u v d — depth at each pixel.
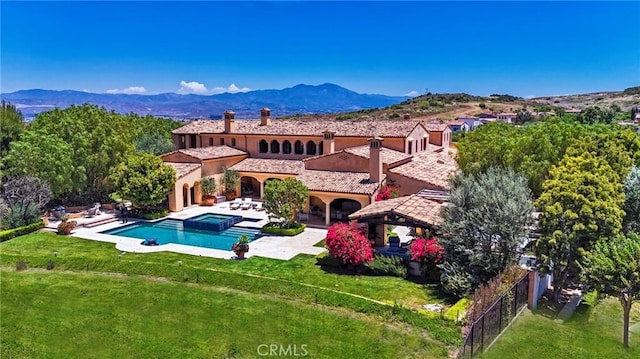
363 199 37.66
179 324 19.48
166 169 42.00
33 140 41.75
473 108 178.62
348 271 27.12
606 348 18.25
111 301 21.88
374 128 51.53
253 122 58.31
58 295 22.62
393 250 28.61
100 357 16.89
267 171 47.66
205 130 57.41
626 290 17.98
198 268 26.45
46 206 44.47
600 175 23.09
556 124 40.12
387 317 19.89
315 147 51.38
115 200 47.09
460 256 23.44
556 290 22.41
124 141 48.19
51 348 17.52
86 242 33.81
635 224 24.47
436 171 44.31
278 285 23.25
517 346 17.91
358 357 16.81
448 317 19.55
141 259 29.31
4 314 20.39
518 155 32.22
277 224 37.00
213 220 40.56
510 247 21.92
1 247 32.28
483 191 23.33
